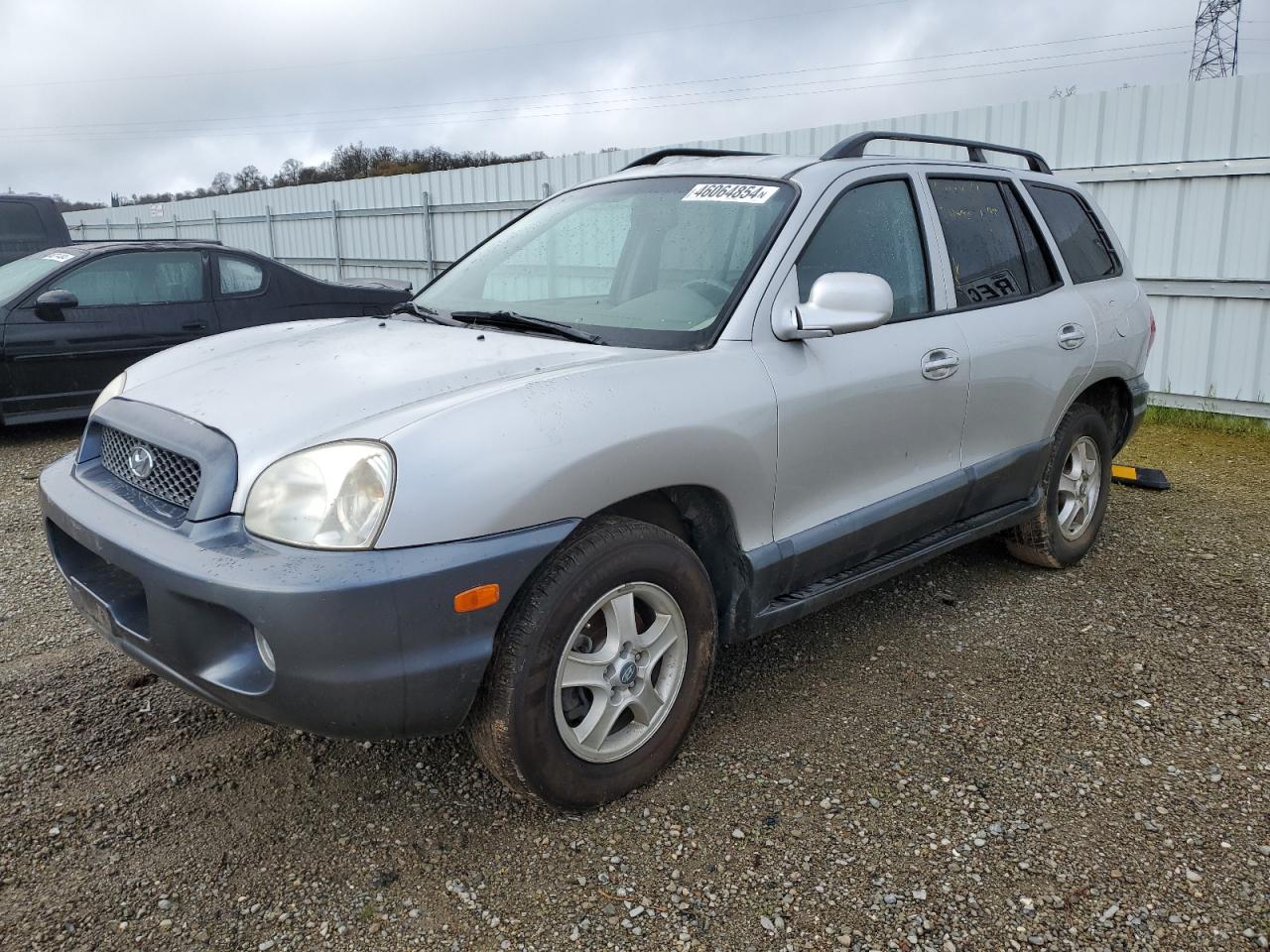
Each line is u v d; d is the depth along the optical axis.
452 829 2.46
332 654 1.99
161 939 2.07
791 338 2.81
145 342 7.30
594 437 2.29
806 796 2.62
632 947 2.07
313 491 2.07
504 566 2.14
